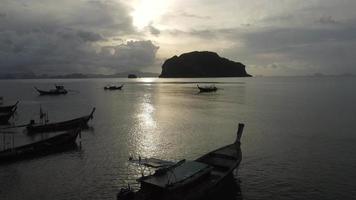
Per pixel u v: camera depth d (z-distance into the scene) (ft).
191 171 102.22
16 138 189.06
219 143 171.01
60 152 155.12
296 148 158.71
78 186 114.52
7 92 632.79
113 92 584.81
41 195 107.86
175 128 211.41
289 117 254.68
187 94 511.40
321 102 364.58
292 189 110.73
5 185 116.16
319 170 127.44
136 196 92.17
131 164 136.15
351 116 253.65
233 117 256.73
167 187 92.02
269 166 132.36
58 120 255.50
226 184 112.37
